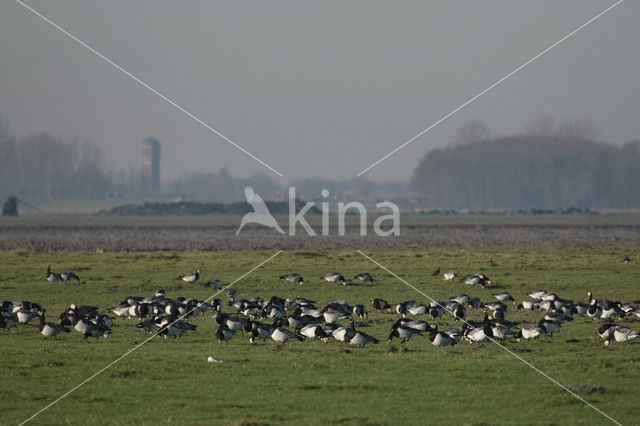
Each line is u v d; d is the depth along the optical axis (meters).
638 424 31.89
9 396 36.16
